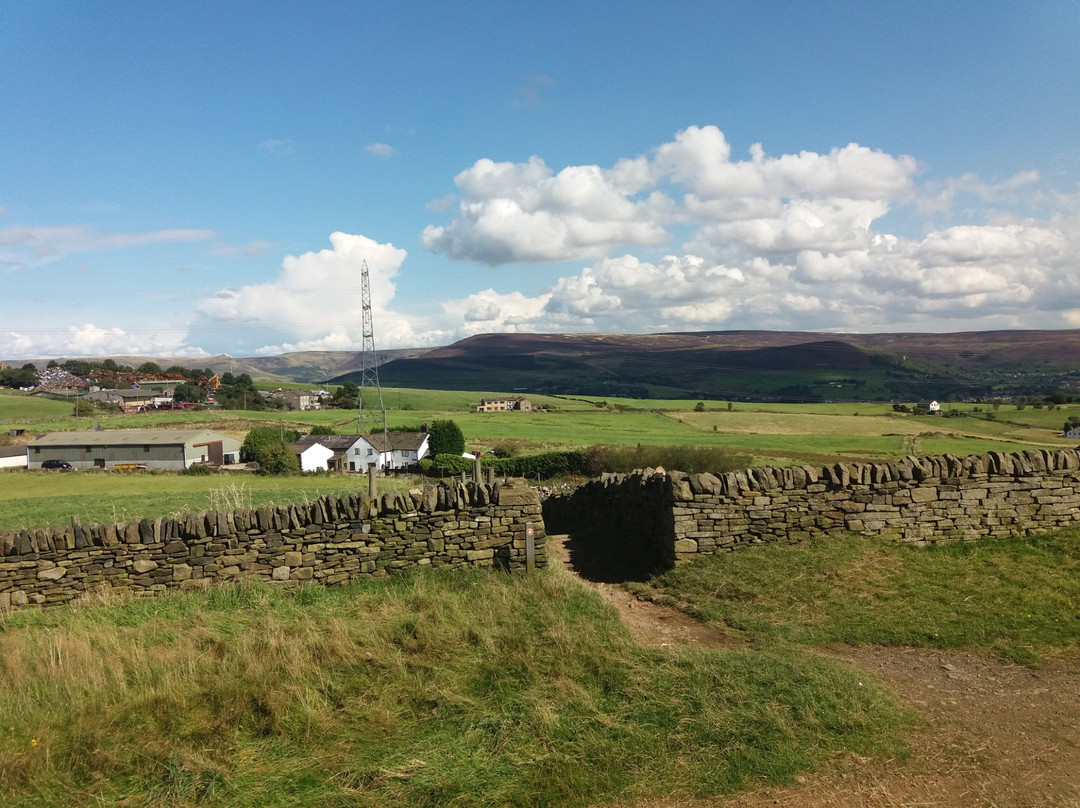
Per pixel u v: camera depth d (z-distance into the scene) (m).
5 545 8.98
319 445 71.38
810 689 6.57
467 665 7.05
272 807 5.00
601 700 6.46
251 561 9.65
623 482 15.32
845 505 11.46
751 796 5.23
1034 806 5.07
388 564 10.09
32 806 4.88
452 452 73.06
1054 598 9.04
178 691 6.26
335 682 6.64
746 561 10.62
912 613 8.76
